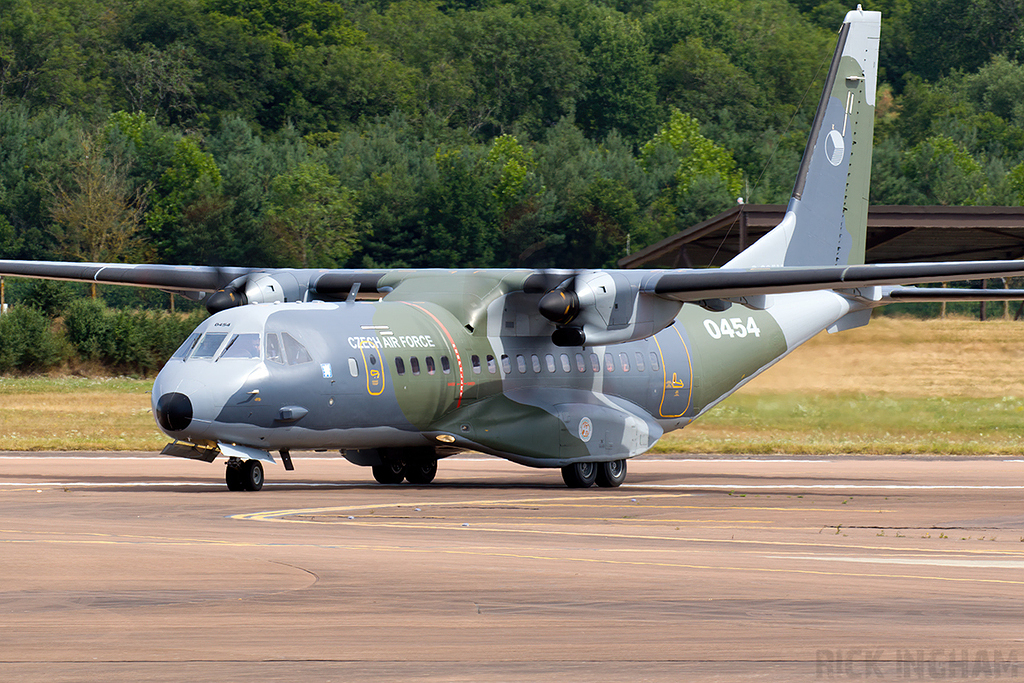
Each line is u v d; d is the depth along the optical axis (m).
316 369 72.31
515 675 27.70
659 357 90.62
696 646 30.59
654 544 49.72
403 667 28.39
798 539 52.09
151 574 40.53
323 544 48.03
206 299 89.12
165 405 68.25
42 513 58.53
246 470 72.00
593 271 79.62
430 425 78.44
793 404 140.25
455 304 81.31
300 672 27.92
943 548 49.38
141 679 27.31
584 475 83.31
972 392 142.38
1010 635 31.95
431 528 54.25
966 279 73.12
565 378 84.81
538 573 41.38
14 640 31.06
